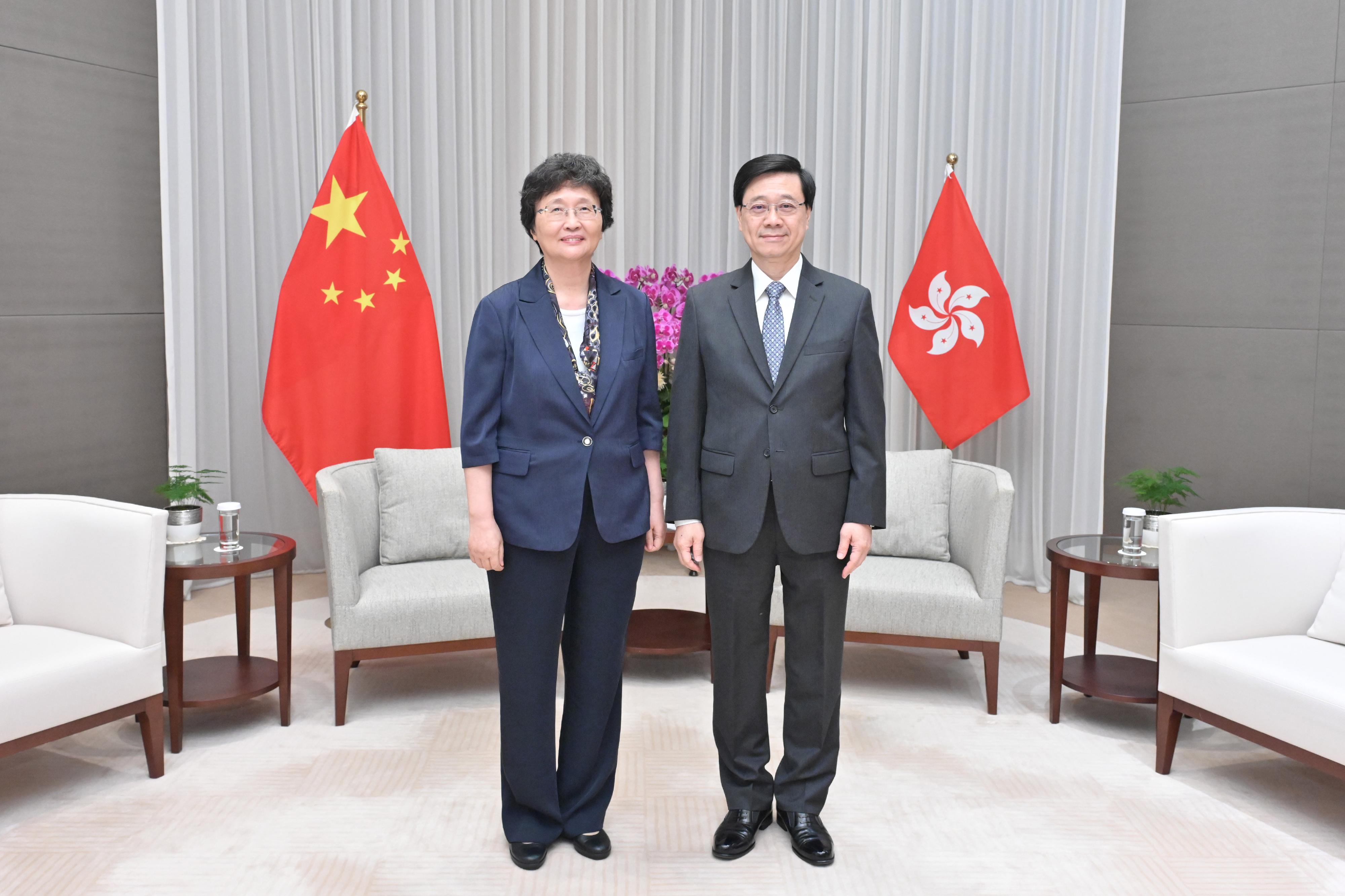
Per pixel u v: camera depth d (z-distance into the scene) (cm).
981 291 493
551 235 239
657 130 573
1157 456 519
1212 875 253
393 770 310
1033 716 357
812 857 255
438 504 391
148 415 487
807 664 255
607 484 244
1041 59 500
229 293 502
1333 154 457
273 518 525
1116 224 523
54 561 308
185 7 466
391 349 465
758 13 555
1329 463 467
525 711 248
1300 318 471
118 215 467
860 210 547
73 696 279
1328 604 306
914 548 397
